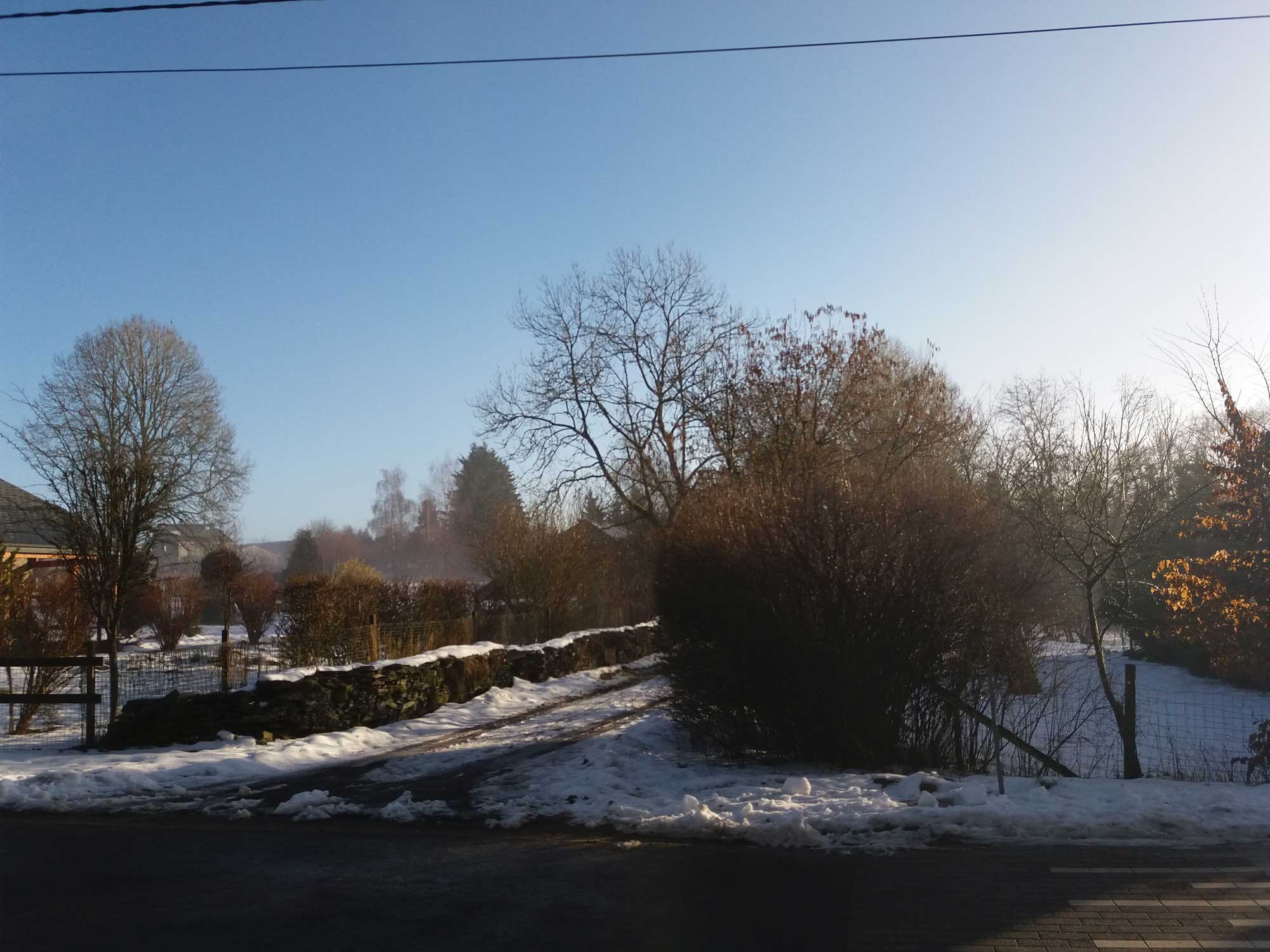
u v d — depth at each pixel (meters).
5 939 5.61
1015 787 8.85
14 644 15.94
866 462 18.69
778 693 10.59
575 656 23.67
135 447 29.81
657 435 31.06
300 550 52.19
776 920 5.77
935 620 10.06
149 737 13.06
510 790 9.92
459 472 80.81
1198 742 14.62
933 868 6.80
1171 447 17.17
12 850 7.74
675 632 11.36
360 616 20.33
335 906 6.18
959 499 10.62
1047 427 18.75
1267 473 10.88
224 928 5.78
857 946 5.32
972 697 10.49
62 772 10.54
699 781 9.86
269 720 13.45
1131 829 7.61
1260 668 11.08
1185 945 5.27
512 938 5.55
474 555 31.91
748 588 10.45
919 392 20.41
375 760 12.12
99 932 5.73
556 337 31.70
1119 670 25.83
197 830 8.48
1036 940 5.38
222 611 35.88
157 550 40.12
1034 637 11.82
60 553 15.75
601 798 9.21
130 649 28.69
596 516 33.59
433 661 17.05
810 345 20.89
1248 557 10.86
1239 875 6.51
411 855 7.47
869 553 10.19
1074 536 15.30
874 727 10.27
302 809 9.18
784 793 8.82
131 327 37.47
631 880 6.68
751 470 17.08
